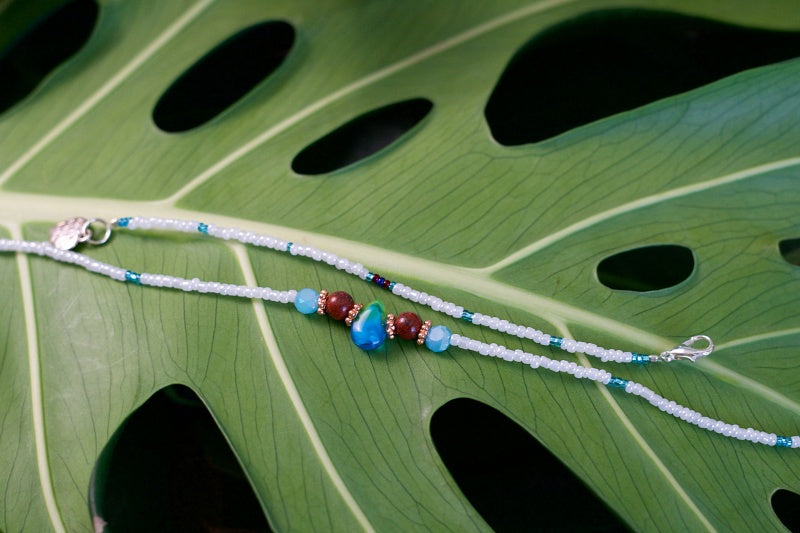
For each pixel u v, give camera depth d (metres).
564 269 0.33
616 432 0.31
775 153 0.33
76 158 0.34
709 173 0.33
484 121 0.34
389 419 0.31
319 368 0.32
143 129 0.34
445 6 0.34
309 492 0.30
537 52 0.37
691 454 0.31
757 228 0.33
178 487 0.34
